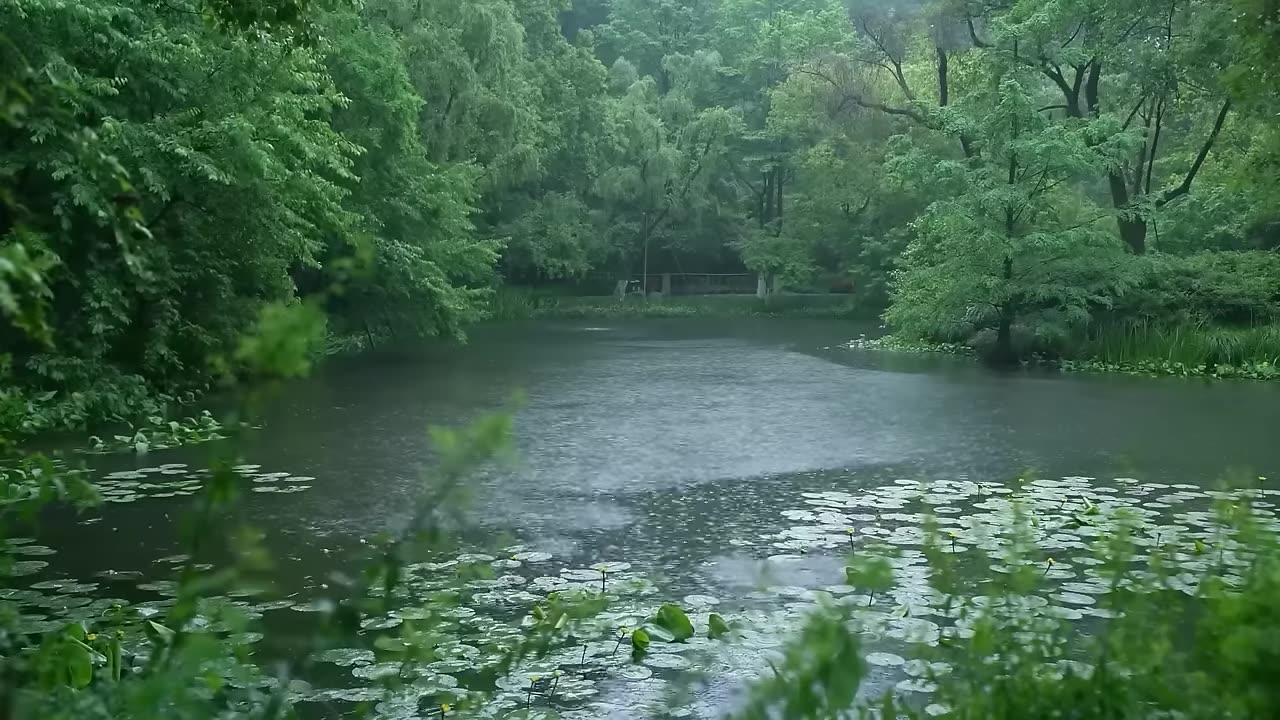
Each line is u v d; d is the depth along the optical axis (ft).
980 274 92.27
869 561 8.22
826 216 170.30
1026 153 92.12
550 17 173.99
